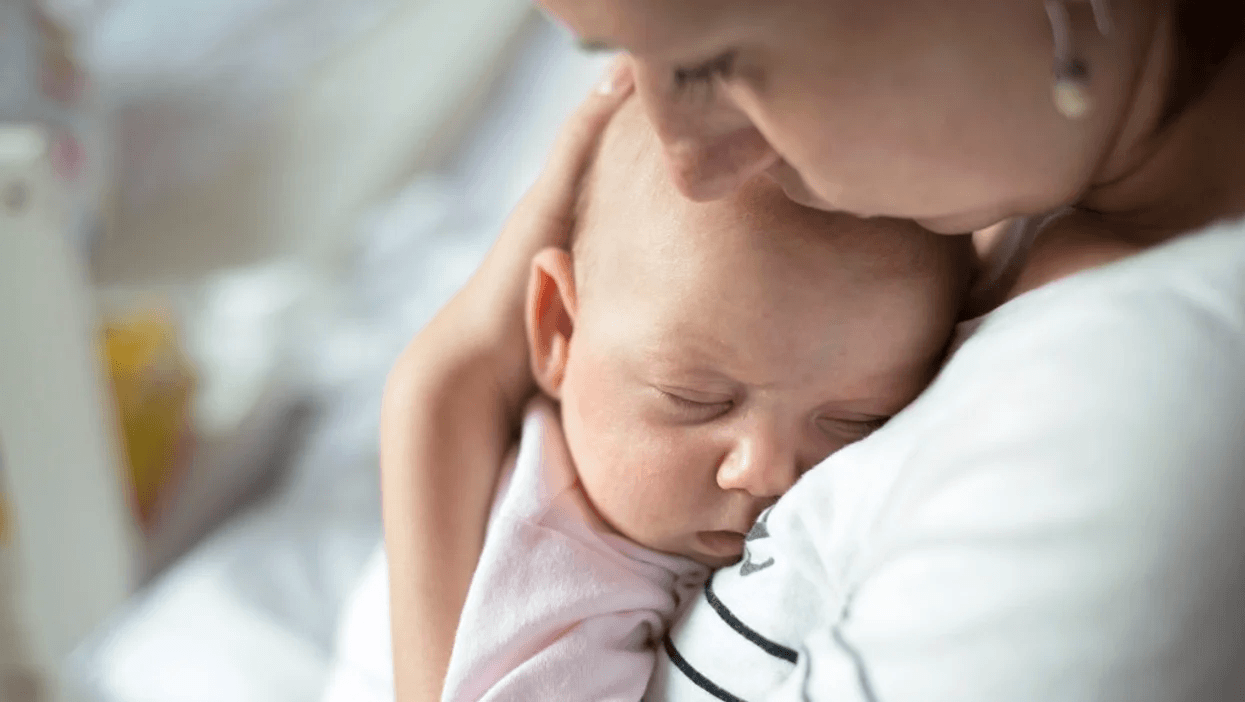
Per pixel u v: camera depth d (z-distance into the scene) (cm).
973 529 39
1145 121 46
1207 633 36
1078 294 43
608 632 63
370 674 82
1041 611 37
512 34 239
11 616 149
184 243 207
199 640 135
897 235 58
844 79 38
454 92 229
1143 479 37
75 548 149
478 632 63
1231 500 37
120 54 227
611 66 74
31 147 140
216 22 235
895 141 40
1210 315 39
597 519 66
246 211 214
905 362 59
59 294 143
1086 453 38
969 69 39
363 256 214
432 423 68
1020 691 37
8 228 138
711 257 58
